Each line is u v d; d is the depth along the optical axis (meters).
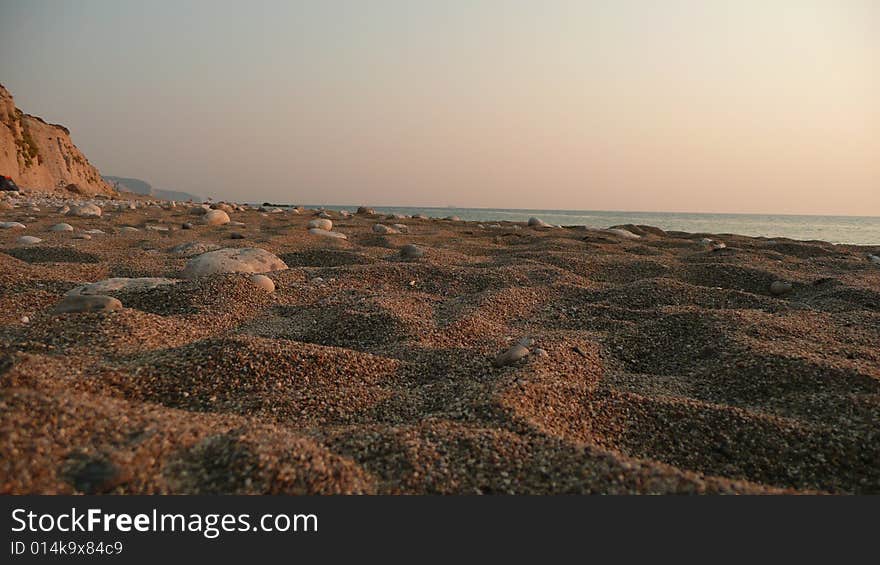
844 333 4.93
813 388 3.64
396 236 11.50
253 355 3.69
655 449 3.04
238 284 5.77
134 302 5.21
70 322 4.10
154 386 3.28
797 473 2.82
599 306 6.06
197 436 2.46
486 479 2.45
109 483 2.07
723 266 8.12
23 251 7.62
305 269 7.24
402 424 3.13
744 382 3.84
